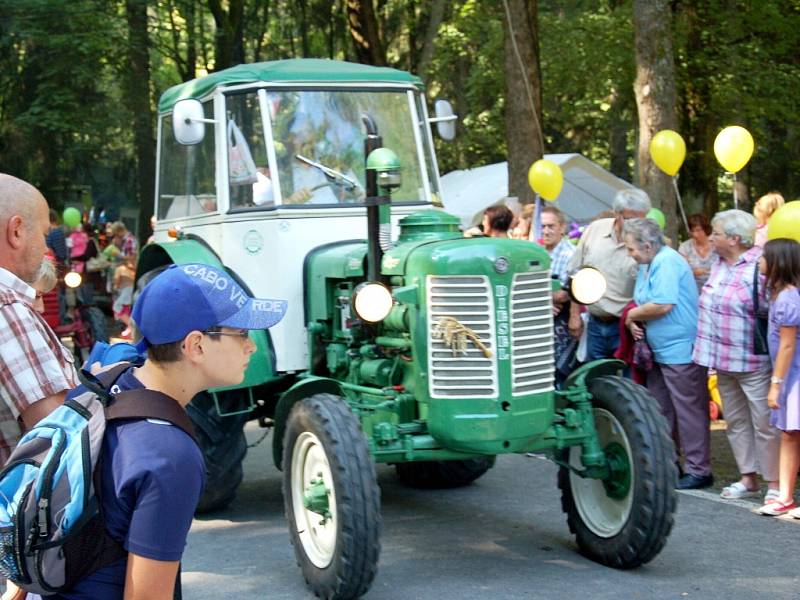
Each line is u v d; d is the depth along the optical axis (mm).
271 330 6293
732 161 8484
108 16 18797
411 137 6809
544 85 21203
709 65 17875
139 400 2221
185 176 7219
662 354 6906
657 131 11102
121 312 14219
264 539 6043
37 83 19469
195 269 2328
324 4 24672
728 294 6453
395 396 5324
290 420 5156
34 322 2881
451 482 7141
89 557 2160
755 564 5359
